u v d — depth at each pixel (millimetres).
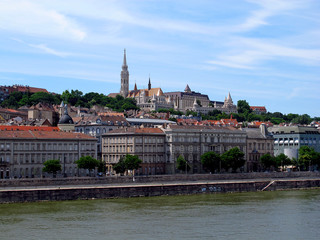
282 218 174750
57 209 186000
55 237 145375
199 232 152500
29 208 187375
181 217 174000
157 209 189250
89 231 152625
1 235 147125
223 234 150500
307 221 170125
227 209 191000
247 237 147625
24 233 149625
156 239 144125
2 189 199750
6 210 182875
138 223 163500
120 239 143750
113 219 169375
